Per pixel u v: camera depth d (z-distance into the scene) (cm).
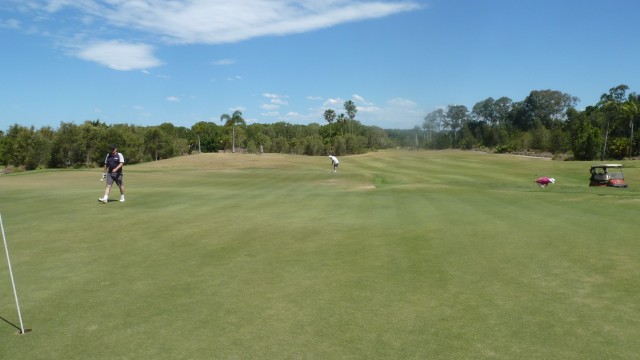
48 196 1772
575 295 603
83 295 629
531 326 506
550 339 473
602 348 452
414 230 1052
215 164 5547
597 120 8838
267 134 13438
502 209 1394
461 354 444
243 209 1437
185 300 605
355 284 663
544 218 1207
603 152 7444
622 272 701
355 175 3294
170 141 9794
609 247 862
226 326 519
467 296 605
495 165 5712
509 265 750
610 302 575
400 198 1750
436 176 4431
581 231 1019
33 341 489
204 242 951
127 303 596
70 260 812
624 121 8031
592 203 1512
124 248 899
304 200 1694
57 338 495
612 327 500
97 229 1094
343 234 1022
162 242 952
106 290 649
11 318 553
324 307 573
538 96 12162
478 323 517
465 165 5731
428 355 443
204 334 499
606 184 3119
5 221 1200
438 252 842
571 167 5462
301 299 604
